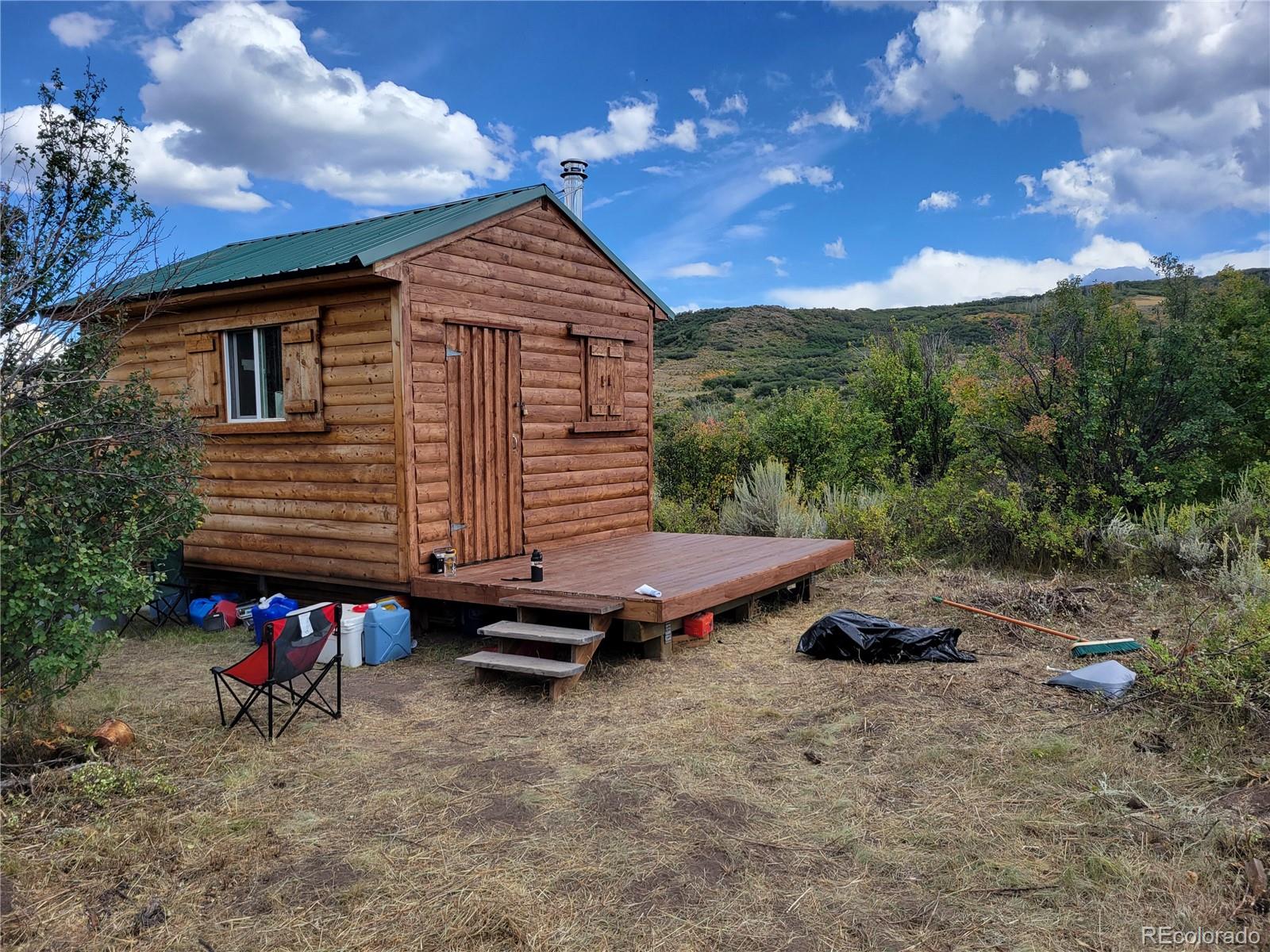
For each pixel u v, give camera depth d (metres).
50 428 4.17
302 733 4.91
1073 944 2.74
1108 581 9.02
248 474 8.38
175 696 5.68
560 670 5.54
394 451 7.27
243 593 8.92
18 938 2.80
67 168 4.88
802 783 4.11
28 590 3.98
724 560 8.21
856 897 3.06
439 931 2.86
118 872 3.25
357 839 3.56
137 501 4.98
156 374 8.91
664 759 4.45
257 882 3.20
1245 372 11.16
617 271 9.94
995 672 5.90
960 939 2.79
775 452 14.81
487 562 8.09
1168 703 4.81
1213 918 2.84
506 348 8.35
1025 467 11.34
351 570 7.70
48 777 3.94
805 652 6.67
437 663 6.65
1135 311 11.54
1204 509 9.38
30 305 4.39
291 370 7.82
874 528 10.84
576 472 9.38
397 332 7.14
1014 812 3.71
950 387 15.21
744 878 3.20
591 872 3.26
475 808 3.87
